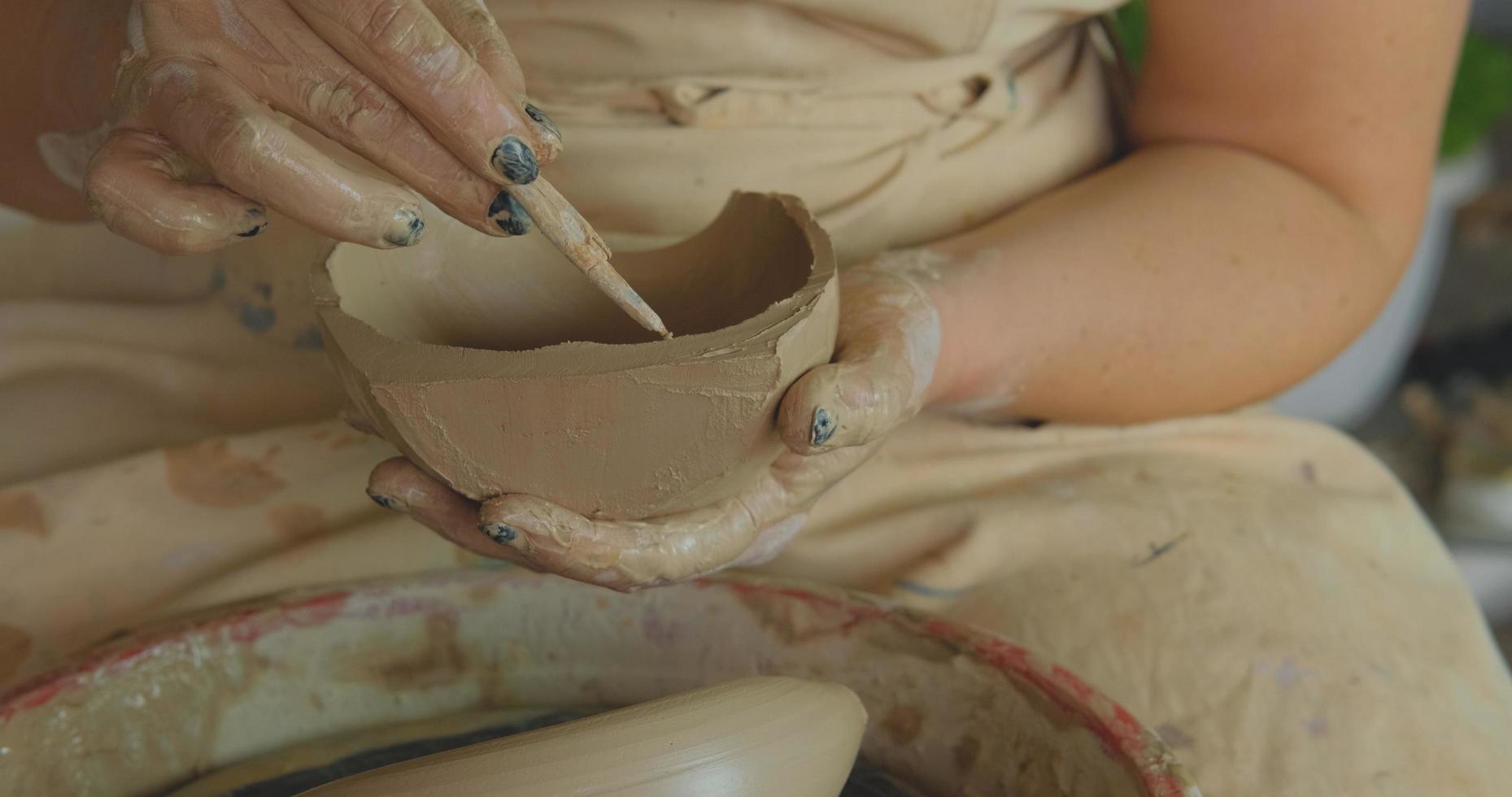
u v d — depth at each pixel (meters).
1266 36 0.97
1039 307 0.87
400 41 0.49
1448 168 2.31
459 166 0.53
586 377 0.55
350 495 0.86
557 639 0.78
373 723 0.76
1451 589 0.90
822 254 0.65
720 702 0.59
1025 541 0.86
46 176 0.90
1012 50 0.97
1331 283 0.96
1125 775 0.58
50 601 0.80
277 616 0.73
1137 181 0.98
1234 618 0.80
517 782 0.54
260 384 0.99
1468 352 2.86
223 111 0.51
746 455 0.59
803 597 0.74
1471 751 0.73
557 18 0.88
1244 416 1.01
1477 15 3.45
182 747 0.71
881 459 0.92
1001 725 0.66
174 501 0.84
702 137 0.91
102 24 0.79
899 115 0.95
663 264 0.77
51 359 0.97
